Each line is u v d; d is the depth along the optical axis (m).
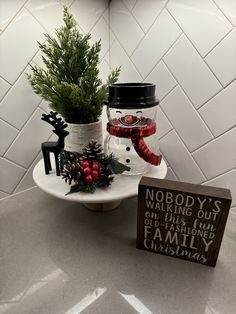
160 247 0.49
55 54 0.55
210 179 0.65
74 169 0.49
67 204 0.66
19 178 0.68
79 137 0.58
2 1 0.54
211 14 0.54
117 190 0.51
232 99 0.56
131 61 0.73
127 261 0.48
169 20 0.61
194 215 0.44
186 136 0.66
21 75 0.61
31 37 0.60
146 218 0.47
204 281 0.44
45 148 0.55
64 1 0.64
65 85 0.51
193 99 0.62
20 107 0.62
